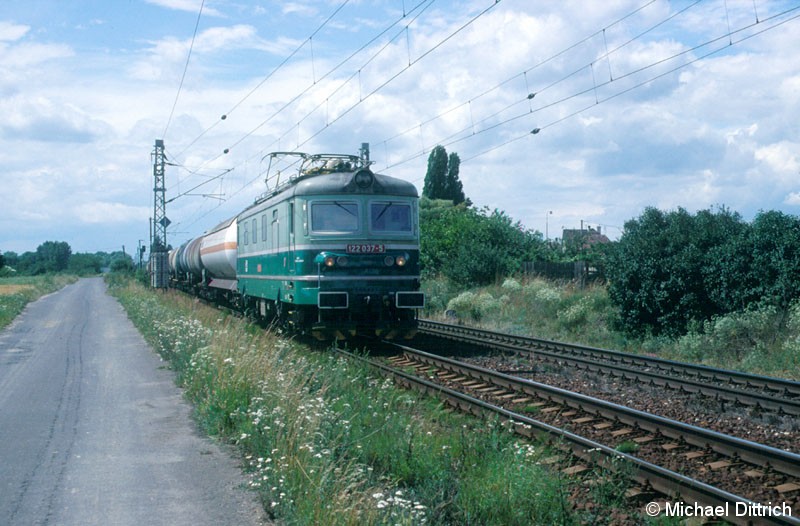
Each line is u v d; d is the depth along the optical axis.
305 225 14.59
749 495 6.10
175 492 6.20
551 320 20.81
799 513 5.70
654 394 10.58
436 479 6.16
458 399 9.68
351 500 5.38
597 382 11.62
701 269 16.11
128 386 11.33
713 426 8.66
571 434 7.39
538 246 31.62
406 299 14.61
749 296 15.23
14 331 21.91
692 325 15.84
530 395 10.30
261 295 18.36
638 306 17.42
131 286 46.88
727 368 13.21
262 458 6.37
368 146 27.48
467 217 34.47
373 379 11.07
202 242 30.17
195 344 13.02
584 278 25.25
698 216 17.53
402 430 7.60
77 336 19.86
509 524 5.45
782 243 14.64
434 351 15.48
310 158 17.08
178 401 10.06
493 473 6.27
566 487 6.07
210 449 7.55
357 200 14.78
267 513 5.67
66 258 189.88
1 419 9.09
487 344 15.80
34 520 5.57
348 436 7.15
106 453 7.44
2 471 6.84
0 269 108.56
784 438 8.05
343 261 14.44
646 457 7.24
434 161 60.94
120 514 5.69
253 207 19.89
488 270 28.69
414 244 15.06
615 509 5.80
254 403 8.08
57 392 10.95
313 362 12.05
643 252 17.20
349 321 14.71
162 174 43.22
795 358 12.70
